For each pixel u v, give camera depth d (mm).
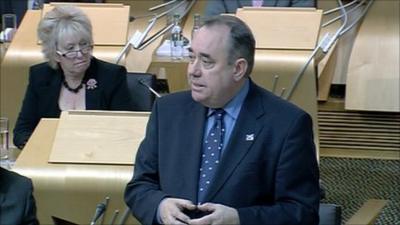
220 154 4930
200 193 4883
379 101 11852
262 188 4859
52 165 5918
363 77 11992
